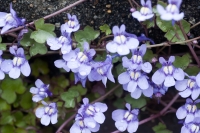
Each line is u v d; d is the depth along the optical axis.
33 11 0.23
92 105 0.22
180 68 0.22
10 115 0.25
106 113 0.26
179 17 0.19
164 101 0.25
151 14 0.21
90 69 0.21
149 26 0.22
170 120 0.25
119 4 0.23
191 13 0.23
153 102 0.25
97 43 0.23
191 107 0.22
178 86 0.21
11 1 0.23
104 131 0.26
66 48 0.22
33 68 0.26
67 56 0.22
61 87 0.25
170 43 0.22
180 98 0.25
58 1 0.23
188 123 0.22
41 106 0.24
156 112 0.25
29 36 0.23
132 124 0.22
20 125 0.25
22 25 0.22
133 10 0.21
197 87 0.21
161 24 0.22
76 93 0.23
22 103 0.25
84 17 0.23
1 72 0.22
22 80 0.25
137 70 0.21
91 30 0.22
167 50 0.24
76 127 0.22
